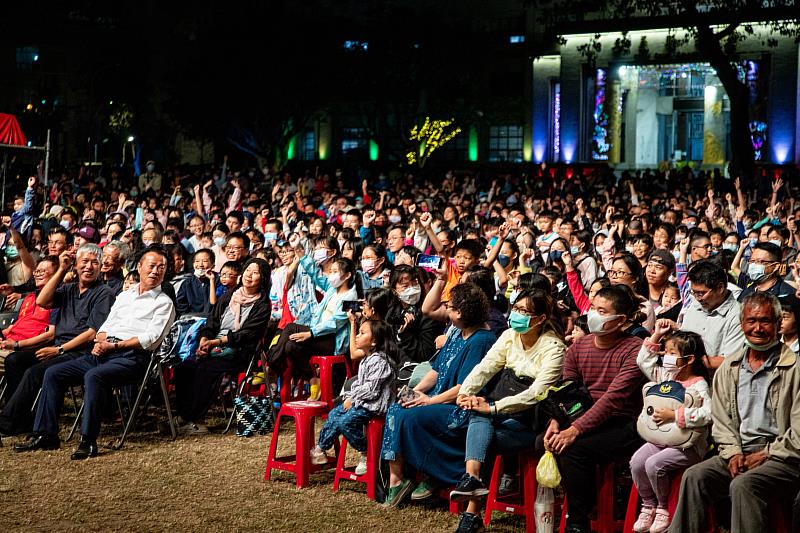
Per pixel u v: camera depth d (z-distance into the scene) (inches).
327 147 1861.5
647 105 1856.5
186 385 331.6
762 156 1445.6
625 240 479.5
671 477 213.9
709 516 206.7
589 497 221.8
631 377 226.4
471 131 1740.9
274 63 1561.3
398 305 299.3
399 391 256.2
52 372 305.7
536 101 1598.2
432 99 1632.6
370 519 240.8
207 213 688.4
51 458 295.1
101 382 300.4
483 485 229.1
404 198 799.7
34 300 345.1
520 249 447.2
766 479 197.2
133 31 1857.8
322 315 345.7
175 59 1872.5
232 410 362.3
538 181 1179.9
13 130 646.5
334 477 278.8
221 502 253.4
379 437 256.5
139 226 655.8
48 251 413.4
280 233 492.1
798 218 563.2
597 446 221.1
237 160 1840.6
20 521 236.2
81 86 1795.0
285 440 319.3
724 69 1173.7
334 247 374.6
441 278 302.2
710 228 501.4
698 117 1875.0
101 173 1243.2
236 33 1567.4
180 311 379.2
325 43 1567.4
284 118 1636.3
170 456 298.8
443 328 310.8
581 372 237.8
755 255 297.3
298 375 349.1
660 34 1464.1
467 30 1641.2
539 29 1651.1
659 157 1887.3
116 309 317.4
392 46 1569.9
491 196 926.4
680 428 210.1
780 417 202.1
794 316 233.9
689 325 261.4
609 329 229.6
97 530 230.5
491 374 244.7
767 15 1234.6
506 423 234.5
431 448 244.2
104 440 318.0
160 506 249.4
